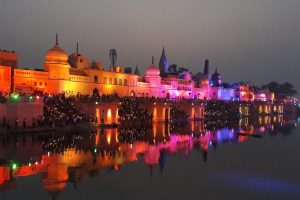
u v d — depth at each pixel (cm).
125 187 3241
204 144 6000
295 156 5069
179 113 11081
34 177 3447
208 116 12769
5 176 3456
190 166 4197
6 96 5959
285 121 13500
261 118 15062
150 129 8100
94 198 2919
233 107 15012
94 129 7344
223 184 3472
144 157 4603
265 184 3516
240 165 4369
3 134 5756
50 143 5344
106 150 4972
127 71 12938
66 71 8112
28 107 6156
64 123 6731
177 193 3138
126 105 8812
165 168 4041
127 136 6625
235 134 7738
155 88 11400
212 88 15538
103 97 7850
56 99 6894
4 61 7338
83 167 3897
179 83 12950
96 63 9669
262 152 5381
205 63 16225
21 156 4347
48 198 2867
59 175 3541
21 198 2847
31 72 7506
